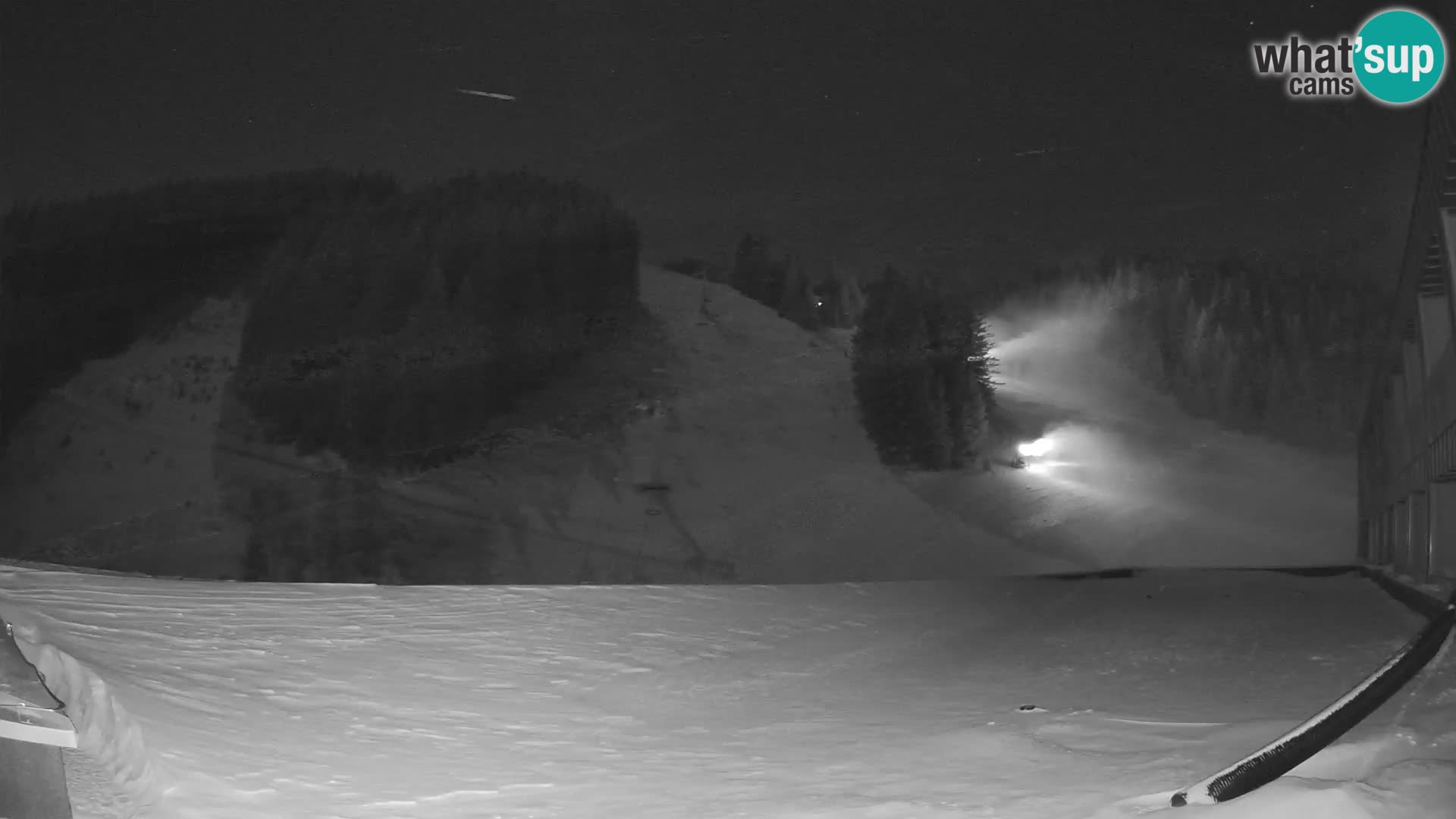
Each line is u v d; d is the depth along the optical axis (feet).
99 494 169.68
